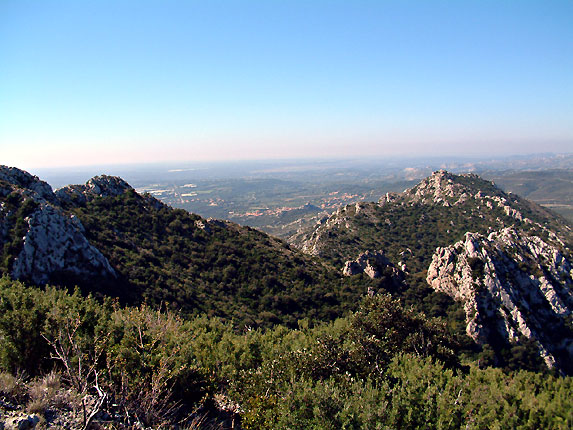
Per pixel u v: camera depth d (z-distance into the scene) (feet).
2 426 18.94
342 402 30.12
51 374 25.99
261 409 32.09
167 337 40.88
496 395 33.22
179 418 29.53
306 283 142.61
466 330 122.01
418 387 34.76
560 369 112.88
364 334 55.31
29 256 87.20
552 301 134.41
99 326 34.09
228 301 119.24
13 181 121.60
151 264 121.29
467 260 142.31
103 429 21.85
